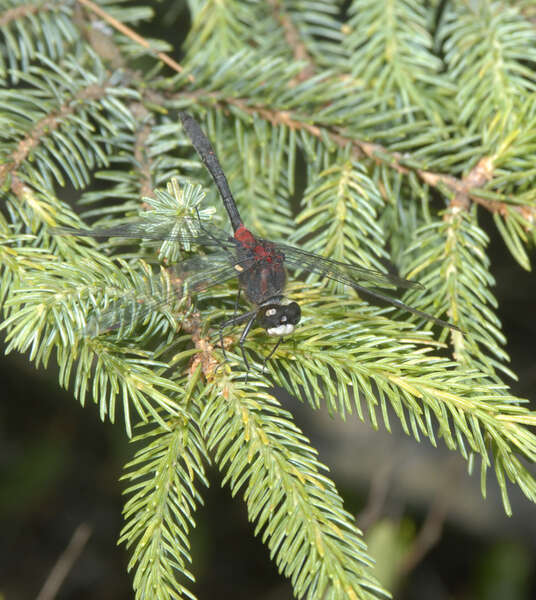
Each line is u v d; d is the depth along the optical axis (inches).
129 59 11.3
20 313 9.3
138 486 9.1
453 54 11.0
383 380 9.5
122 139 10.4
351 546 9.0
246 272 9.8
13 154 10.0
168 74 12.0
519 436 9.3
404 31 11.1
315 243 10.3
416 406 9.4
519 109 10.7
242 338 9.7
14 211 9.9
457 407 9.4
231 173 10.9
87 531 12.5
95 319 9.3
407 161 10.5
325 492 9.1
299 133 10.8
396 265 10.9
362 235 10.3
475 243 10.2
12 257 9.5
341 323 9.7
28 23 11.0
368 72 11.0
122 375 9.3
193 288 9.6
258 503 9.1
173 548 9.0
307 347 9.6
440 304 10.1
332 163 10.7
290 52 11.4
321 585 8.9
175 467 9.2
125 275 9.7
